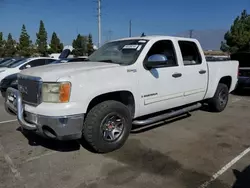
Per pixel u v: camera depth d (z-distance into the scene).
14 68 10.81
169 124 5.59
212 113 6.64
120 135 4.09
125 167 3.55
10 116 6.41
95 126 3.73
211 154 3.99
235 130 5.21
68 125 3.39
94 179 3.24
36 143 4.46
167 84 4.66
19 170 3.49
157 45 4.61
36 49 69.12
